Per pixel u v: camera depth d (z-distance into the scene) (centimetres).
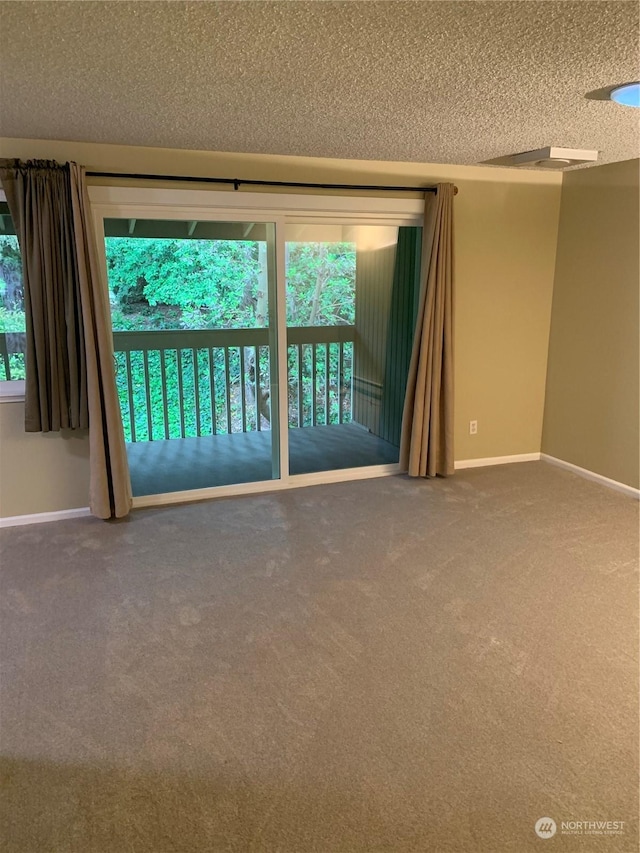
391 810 163
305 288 397
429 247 392
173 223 359
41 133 298
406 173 386
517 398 464
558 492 405
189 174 342
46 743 187
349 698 206
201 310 378
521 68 199
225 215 361
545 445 473
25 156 312
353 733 191
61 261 318
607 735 190
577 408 439
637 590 277
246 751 183
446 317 402
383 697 207
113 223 346
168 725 194
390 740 188
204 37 171
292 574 293
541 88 221
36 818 161
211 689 211
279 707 203
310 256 393
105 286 350
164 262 362
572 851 151
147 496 383
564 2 148
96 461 341
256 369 399
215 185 349
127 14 156
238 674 219
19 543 330
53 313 321
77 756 182
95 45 179
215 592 277
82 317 324
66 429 348
